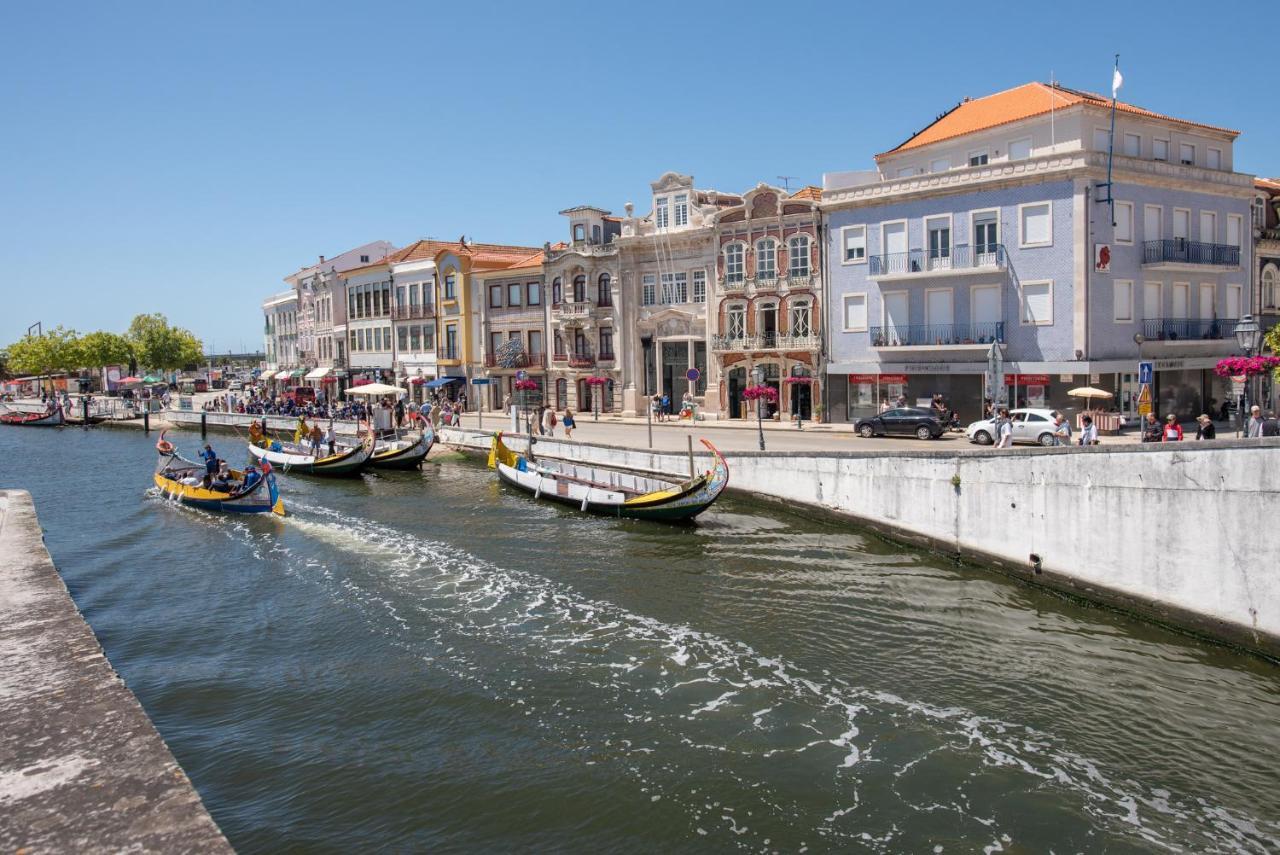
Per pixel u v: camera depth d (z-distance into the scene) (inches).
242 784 433.4
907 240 1536.7
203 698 535.5
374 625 663.1
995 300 1441.9
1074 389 1325.0
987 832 387.9
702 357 1891.0
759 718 495.8
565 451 1403.8
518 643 616.7
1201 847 378.6
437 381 2453.2
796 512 1012.5
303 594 752.3
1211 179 1475.1
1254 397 1549.0
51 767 269.1
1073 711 501.7
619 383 2022.6
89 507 1222.9
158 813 239.3
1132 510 621.0
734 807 407.5
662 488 1096.2
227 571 840.3
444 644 618.2
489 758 455.2
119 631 667.4
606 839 386.0
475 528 1002.7
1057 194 1359.5
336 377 3031.5
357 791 426.0
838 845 379.2
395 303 2706.7
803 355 1692.9
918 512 837.2
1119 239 1378.0
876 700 519.2
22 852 217.9
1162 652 578.9
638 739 472.4
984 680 544.7
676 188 1899.6
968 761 447.8
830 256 1641.2
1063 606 674.8
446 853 378.0
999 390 976.3
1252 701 508.7
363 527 1022.4
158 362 4293.8
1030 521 710.5
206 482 1208.2
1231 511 553.3
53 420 2741.1
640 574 790.5
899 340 1551.4
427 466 1568.7
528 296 2241.6
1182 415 1476.4
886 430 1380.4
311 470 1487.5
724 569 800.3
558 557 856.9
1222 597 563.5
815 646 605.0
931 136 1599.4
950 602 690.8
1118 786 425.7
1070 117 1366.9
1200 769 440.8
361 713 510.0
